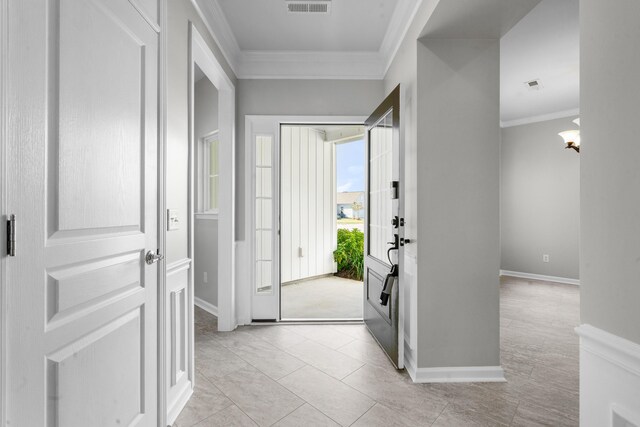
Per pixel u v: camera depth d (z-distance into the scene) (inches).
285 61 125.8
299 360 96.9
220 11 96.7
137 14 54.4
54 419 38.4
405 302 98.3
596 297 34.1
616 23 31.9
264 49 121.2
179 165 74.2
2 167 32.2
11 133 33.1
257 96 127.5
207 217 145.6
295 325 127.2
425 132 86.3
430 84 86.0
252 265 129.1
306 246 221.9
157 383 61.2
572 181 197.8
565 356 100.7
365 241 124.9
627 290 31.0
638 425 29.6
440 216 86.5
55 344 38.4
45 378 37.2
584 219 35.5
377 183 115.0
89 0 43.1
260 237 134.6
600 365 33.5
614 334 32.2
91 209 44.2
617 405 31.8
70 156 40.6
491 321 87.0
